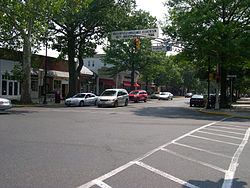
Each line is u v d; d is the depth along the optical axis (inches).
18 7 877.8
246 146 292.4
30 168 192.5
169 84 2802.7
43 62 1334.9
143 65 1755.7
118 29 1168.2
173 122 518.6
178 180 172.9
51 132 354.0
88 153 242.1
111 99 919.7
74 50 1186.0
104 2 1123.9
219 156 243.3
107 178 173.5
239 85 1831.9
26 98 967.6
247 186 164.2
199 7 935.0
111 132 367.9
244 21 900.0
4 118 502.9
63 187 155.9
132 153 245.9
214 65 1063.0
